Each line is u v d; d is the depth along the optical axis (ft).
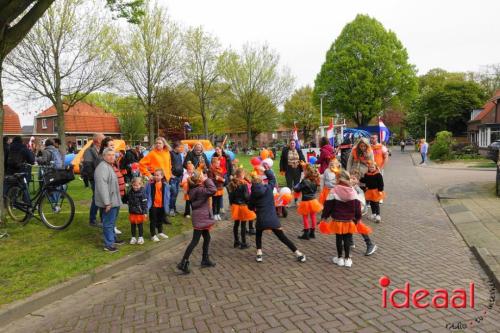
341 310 13.37
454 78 211.61
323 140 30.83
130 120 143.95
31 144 90.99
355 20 143.02
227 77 127.95
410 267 17.75
